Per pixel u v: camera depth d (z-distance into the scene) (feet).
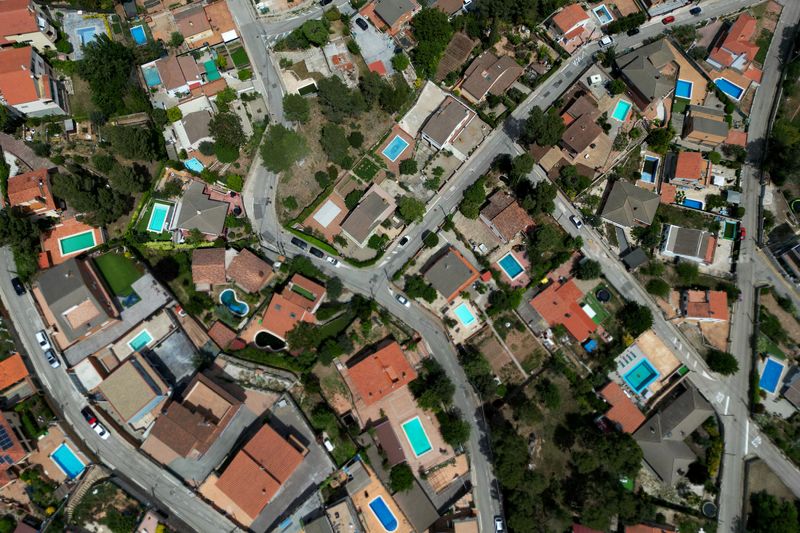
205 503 279.90
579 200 340.59
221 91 343.26
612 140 350.02
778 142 347.97
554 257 328.29
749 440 307.37
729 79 369.30
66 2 357.20
